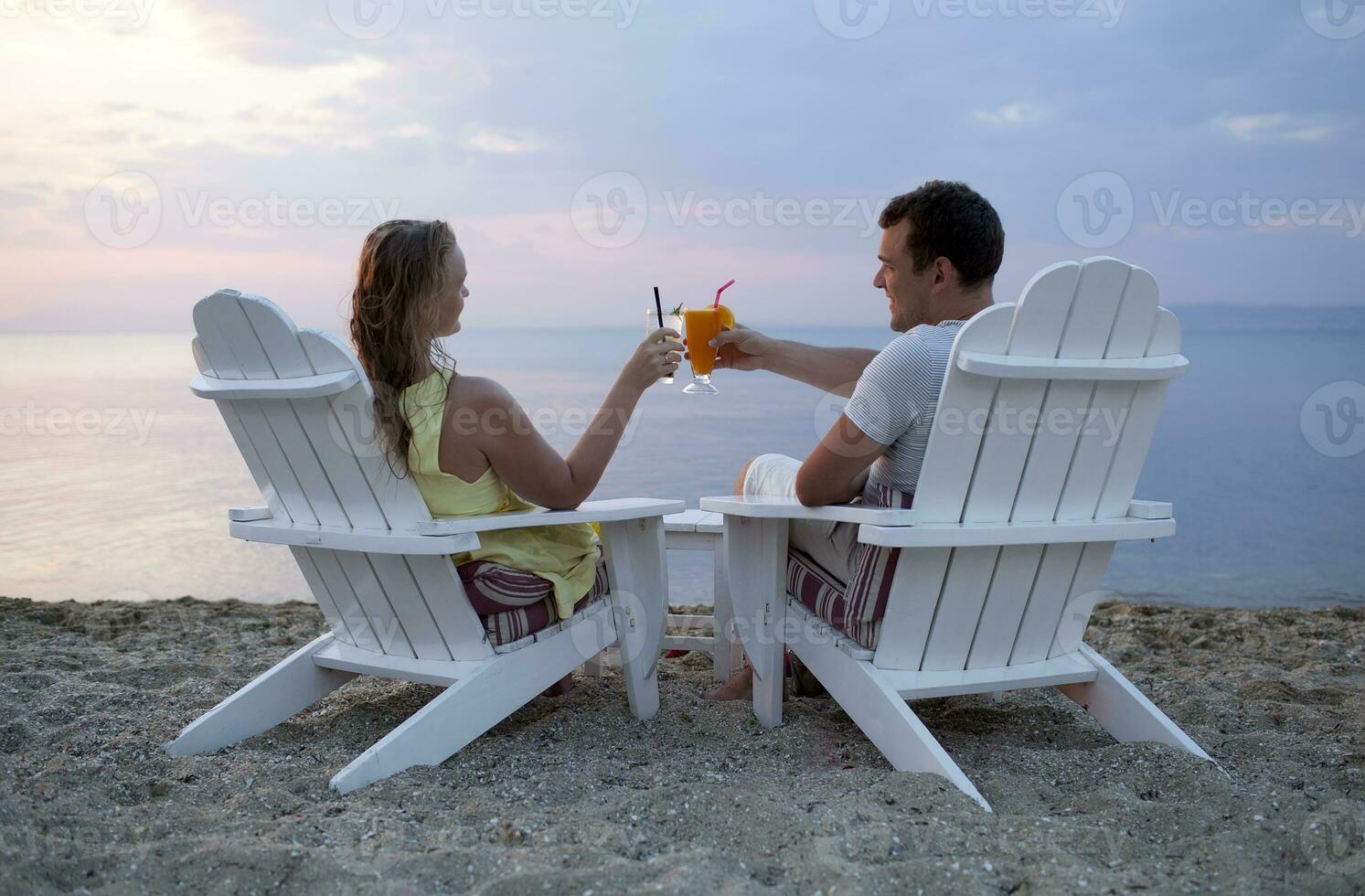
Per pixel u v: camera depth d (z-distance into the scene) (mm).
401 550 1926
